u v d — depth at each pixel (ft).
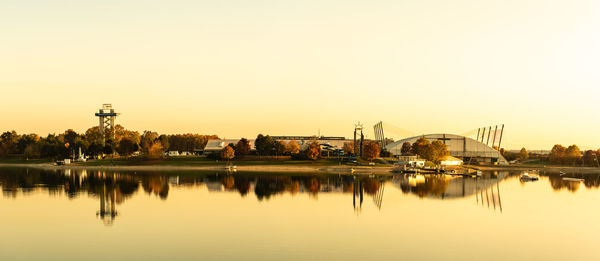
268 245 170.81
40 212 239.71
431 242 179.42
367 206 272.31
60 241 176.04
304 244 173.06
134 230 195.52
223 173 552.00
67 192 328.70
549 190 392.27
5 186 370.73
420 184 433.07
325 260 151.74
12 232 191.31
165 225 206.90
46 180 431.43
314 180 461.78
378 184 424.87
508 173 655.35
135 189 351.05
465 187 408.67
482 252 165.78
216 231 194.49
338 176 528.22
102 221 215.51
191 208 256.52
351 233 193.47
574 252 167.43
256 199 297.94
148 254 157.89
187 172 565.94
